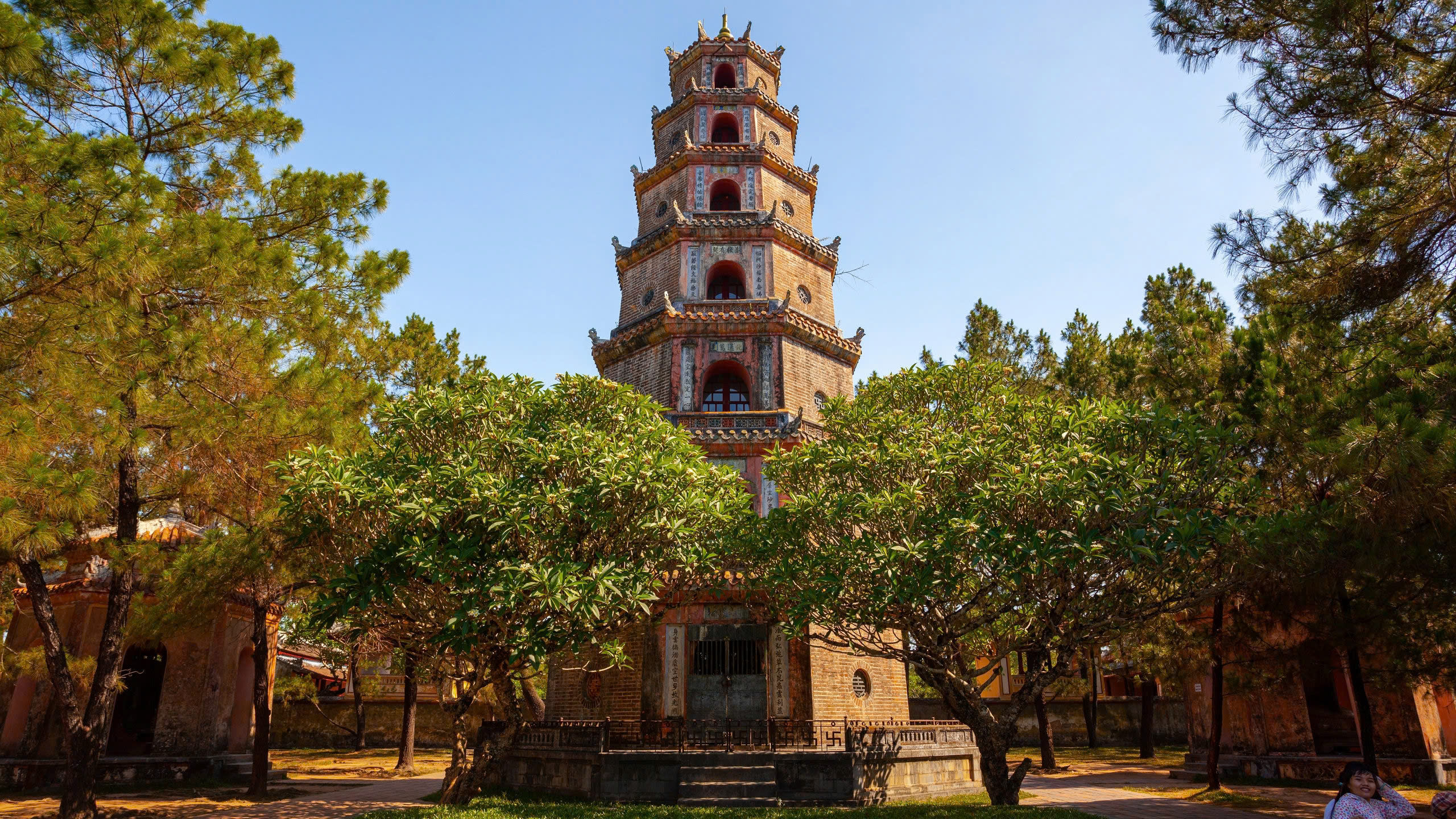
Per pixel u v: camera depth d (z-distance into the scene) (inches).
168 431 671.8
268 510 705.6
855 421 861.8
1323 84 499.8
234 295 670.5
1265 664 786.8
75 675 784.3
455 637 633.6
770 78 1536.7
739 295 1299.2
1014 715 723.4
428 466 693.3
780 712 965.2
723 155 1338.6
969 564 673.0
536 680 1656.0
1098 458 649.6
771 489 1068.5
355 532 671.1
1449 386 473.4
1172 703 1800.0
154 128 778.8
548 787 895.1
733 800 785.6
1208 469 659.4
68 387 525.0
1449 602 567.5
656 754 824.9
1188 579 698.2
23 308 529.3
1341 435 488.4
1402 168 530.3
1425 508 475.5
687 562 736.3
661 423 804.0
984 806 700.7
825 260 1327.5
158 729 1063.0
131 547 681.6
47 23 694.5
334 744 1720.0
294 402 692.1
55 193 560.4
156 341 593.6
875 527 725.9
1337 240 561.6
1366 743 710.5
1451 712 1005.2
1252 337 721.6
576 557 719.7
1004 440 722.8
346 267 778.8
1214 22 515.5
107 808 812.6
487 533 669.9
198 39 797.9
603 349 1248.2
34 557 699.4
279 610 1135.6
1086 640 754.2
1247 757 1018.1
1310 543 554.3
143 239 563.2
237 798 917.8
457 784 724.7
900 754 882.1
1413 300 595.8
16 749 1024.2
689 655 1000.9
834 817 666.8
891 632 1072.8
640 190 1423.5
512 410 781.3
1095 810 755.4
